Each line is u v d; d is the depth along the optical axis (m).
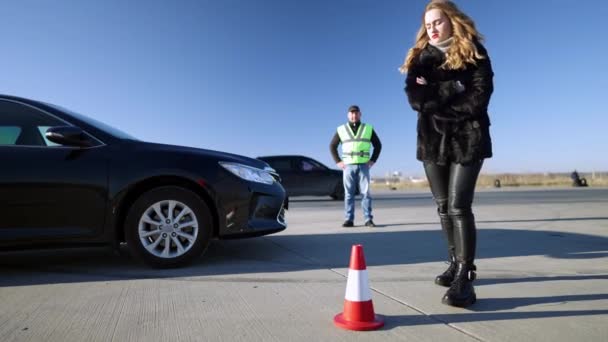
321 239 5.20
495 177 38.44
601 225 6.36
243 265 3.70
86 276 3.30
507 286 2.97
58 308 2.50
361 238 5.27
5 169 3.32
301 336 2.05
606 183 33.09
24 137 3.49
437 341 1.98
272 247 4.63
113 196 3.46
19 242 3.30
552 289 2.89
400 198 15.20
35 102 3.64
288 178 14.26
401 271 3.47
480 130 2.55
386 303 2.57
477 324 2.20
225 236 3.67
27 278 3.24
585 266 3.64
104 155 3.52
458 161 2.56
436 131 2.65
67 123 3.60
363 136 6.41
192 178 3.59
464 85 2.56
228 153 4.03
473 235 2.60
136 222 3.49
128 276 3.30
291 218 7.90
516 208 9.43
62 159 3.43
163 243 3.60
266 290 2.88
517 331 2.10
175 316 2.35
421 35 2.80
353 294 2.20
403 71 2.83
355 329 2.12
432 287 2.95
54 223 3.38
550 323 2.21
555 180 36.06
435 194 2.87
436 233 5.68
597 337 2.02
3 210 3.30
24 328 2.18
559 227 6.16
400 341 1.98
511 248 4.50
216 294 2.79
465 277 2.55
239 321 2.27
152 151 3.63
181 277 3.26
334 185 14.45
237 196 3.69
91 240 3.45
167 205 3.60
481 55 2.53
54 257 4.11
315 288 2.94
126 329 2.16
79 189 3.41
